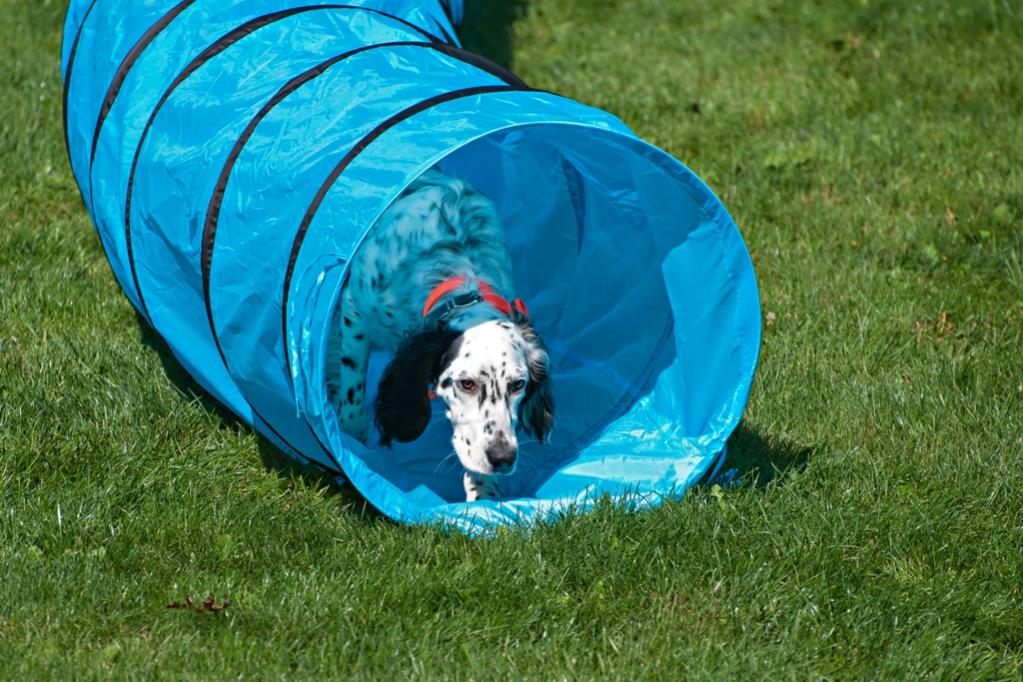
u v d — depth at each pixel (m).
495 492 6.98
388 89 6.76
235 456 7.25
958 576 6.55
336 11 8.11
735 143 11.85
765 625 6.02
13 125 11.14
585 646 5.86
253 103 7.12
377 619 5.83
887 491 7.22
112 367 7.91
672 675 5.62
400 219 7.23
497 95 6.52
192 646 5.62
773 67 13.52
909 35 13.88
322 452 6.64
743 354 6.86
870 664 5.85
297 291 5.98
